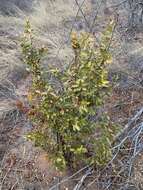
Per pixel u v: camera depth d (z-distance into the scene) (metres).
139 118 3.74
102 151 3.11
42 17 5.64
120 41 4.67
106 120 3.17
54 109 2.93
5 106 4.12
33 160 3.55
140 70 4.31
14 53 4.84
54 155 3.12
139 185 3.22
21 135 3.82
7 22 5.78
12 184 3.40
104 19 5.50
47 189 3.32
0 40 5.22
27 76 4.62
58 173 3.39
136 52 4.48
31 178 3.43
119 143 3.45
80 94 2.93
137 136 3.47
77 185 3.19
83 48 2.99
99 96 3.02
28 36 3.74
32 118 3.09
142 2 5.02
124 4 5.50
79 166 3.35
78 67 2.96
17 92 4.34
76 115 2.97
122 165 3.34
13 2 6.57
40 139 3.11
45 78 3.19
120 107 3.92
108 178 3.28
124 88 4.14
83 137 3.08
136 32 5.02
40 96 3.06
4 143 3.78
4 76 4.60
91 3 5.96
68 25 5.54
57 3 6.12
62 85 3.05
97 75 2.96
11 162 3.58
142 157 3.43
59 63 4.46
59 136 3.08
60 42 4.93
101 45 3.02
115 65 4.31
